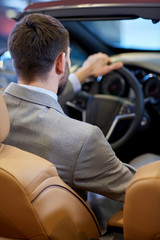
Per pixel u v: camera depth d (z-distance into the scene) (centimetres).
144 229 77
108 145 100
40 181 80
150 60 224
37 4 152
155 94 222
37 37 100
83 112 213
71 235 89
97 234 102
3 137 82
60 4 145
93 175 99
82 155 94
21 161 81
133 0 132
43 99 101
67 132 96
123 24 194
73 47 217
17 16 158
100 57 193
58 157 96
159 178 71
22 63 102
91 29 200
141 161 198
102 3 136
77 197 91
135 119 201
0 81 181
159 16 131
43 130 97
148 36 210
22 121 99
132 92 218
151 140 230
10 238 91
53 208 83
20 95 101
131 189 74
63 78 113
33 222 81
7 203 80
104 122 208
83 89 228
